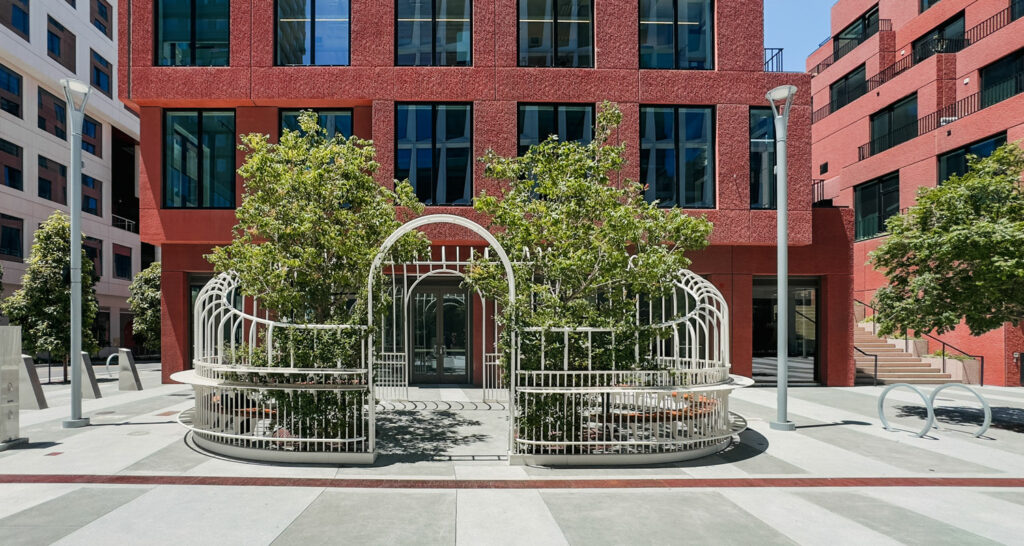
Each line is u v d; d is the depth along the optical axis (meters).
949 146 20.00
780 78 15.36
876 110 24.52
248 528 5.16
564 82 14.94
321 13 15.13
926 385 16.69
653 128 15.33
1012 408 12.41
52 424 10.00
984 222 10.16
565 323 7.82
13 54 26.86
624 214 8.14
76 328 10.02
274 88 14.61
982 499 6.15
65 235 20.48
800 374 16.50
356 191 8.89
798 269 15.91
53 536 4.94
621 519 5.48
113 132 36.66
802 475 7.05
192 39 14.89
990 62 19.78
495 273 8.91
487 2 14.91
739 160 15.20
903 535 5.11
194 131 15.12
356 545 4.80
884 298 11.74
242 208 8.73
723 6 15.35
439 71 14.77
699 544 4.89
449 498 6.05
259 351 8.08
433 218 7.62
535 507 5.79
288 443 7.74
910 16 24.52
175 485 6.39
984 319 10.53
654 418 8.07
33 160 28.97
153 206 14.73
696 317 8.52
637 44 15.17
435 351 16.17
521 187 9.57
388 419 10.53
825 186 27.80
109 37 35.31
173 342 15.14
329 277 8.43
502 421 10.33
